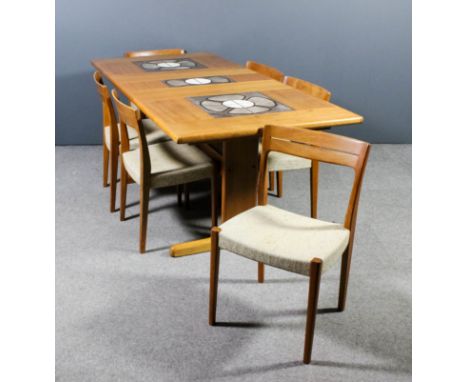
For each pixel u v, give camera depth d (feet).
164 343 7.14
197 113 8.32
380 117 15.07
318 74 14.60
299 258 6.38
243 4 13.84
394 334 7.36
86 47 13.80
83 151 14.24
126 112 8.53
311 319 6.51
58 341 7.16
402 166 13.58
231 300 8.04
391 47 14.40
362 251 9.50
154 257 9.21
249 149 8.82
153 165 9.08
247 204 9.18
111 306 7.91
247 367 6.72
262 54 14.34
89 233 9.96
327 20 14.10
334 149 7.03
